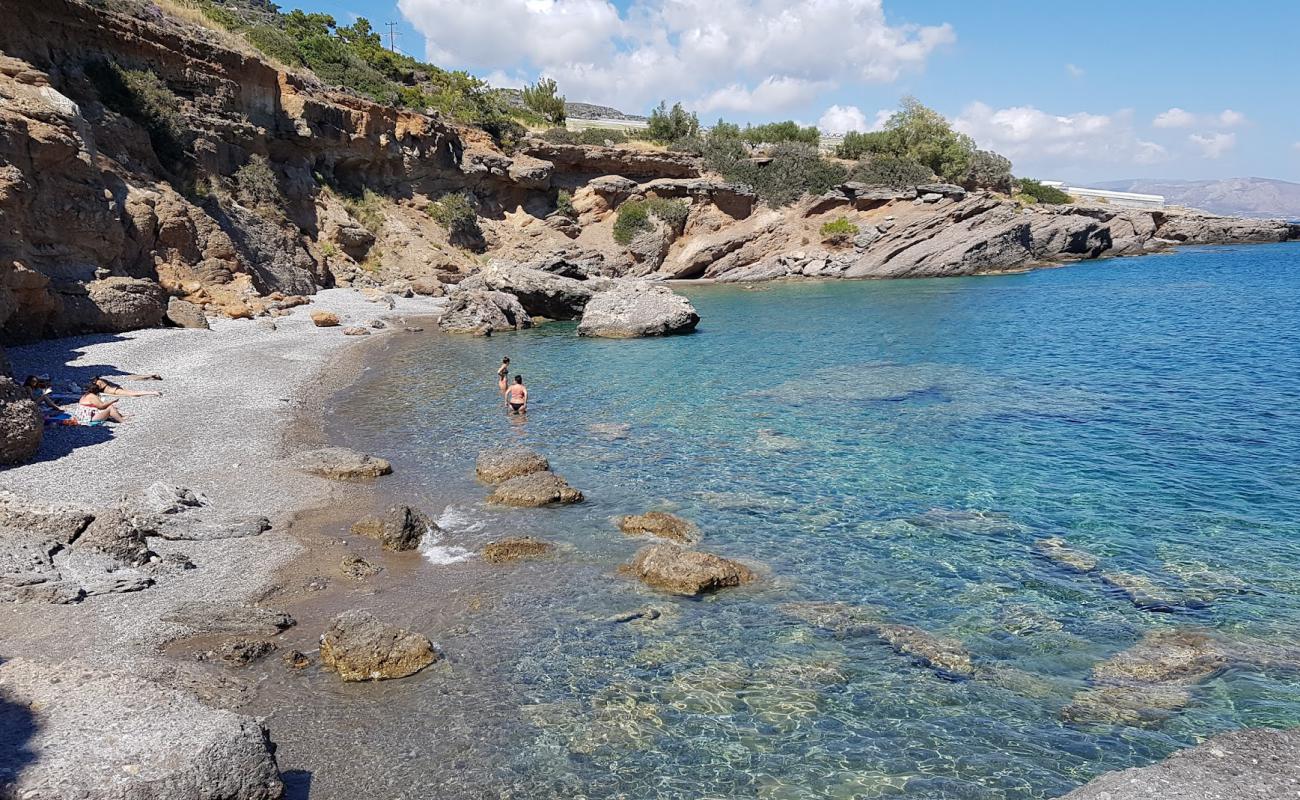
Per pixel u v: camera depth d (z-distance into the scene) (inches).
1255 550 498.6
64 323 1096.8
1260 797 250.5
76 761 236.4
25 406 634.2
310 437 776.3
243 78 1879.9
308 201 2062.0
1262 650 381.1
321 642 377.7
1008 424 808.9
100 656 357.1
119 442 700.7
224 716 267.7
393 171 2415.1
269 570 472.1
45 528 462.0
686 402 940.6
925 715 334.6
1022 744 314.7
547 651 385.4
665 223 2883.9
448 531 546.9
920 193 2881.4
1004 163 3575.3
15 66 1181.7
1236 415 815.7
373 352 1296.8
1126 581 459.2
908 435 776.9
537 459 675.4
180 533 511.5
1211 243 3565.5
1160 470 655.1
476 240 2586.1
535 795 284.0
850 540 527.5
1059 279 2383.1
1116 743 314.0
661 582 457.4
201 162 1695.4
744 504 597.3
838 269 2723.9
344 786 286.2
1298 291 1873.8
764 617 421.1
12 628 378.6
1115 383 987.9
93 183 1218.6
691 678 362.3
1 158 996.6
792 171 3026.6
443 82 3159.5
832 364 1171.3
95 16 1526.8
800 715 334.6
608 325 1492.4
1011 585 457.7
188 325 1299.2
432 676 361.7
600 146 3026.6
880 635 401.4
